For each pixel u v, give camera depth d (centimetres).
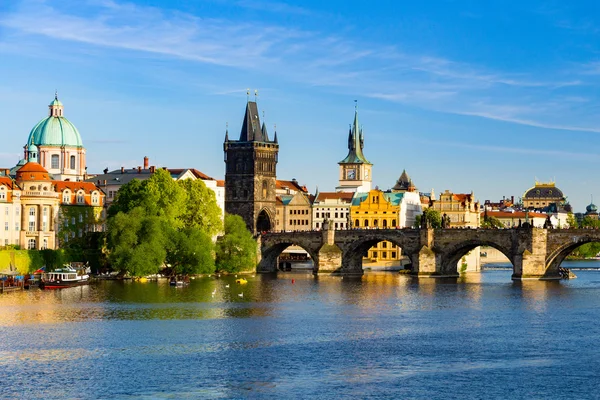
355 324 19625
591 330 19075
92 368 15350
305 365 15662
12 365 15512
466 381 14800
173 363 15700
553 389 14425
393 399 13875
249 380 14725
